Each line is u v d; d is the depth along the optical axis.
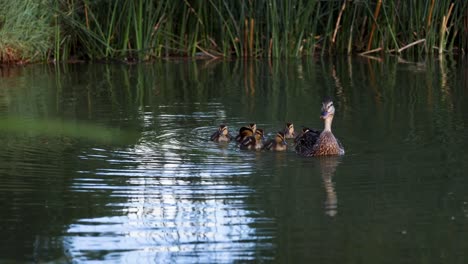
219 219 11.42
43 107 19.39
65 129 16.94
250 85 22.34
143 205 11.99
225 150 15.25
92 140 15.95
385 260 10.05
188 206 11.91
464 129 16.42
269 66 25.80
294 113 18.45
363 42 28.44
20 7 25.86
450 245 10.47
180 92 21.39
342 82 22.59
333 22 28.27
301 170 13.75
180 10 27.80
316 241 10.61
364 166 13.91
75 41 27.61
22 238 10.82
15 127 17.16
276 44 27.19
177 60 27.28
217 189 12.70
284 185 12.87
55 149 15.22
